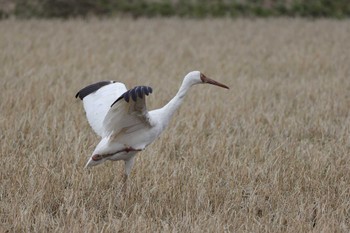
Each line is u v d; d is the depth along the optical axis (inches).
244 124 553.6
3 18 1296.8
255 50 987.9
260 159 468.1
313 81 758.5
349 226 365.7
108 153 386.3
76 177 413.1
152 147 478.6
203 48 990.4
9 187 398.0
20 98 598.9
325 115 589.6
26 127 517.7
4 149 459.5
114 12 1366.9
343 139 513.7
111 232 343.0
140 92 343.0
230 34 1147.9
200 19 1348.4
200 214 367.6
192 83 407.8
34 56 866.1
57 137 495.2
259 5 1460.4
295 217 367.2
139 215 366.6
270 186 414.0
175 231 338.3
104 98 404.8
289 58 914.7
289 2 1491.1
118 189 404.5
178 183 410.0
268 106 622.5
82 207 366.9
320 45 1027.3
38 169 425.7
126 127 377.7
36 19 1270.9
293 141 511.8
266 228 350.0
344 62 885.8
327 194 401.1
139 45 1003.9
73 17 1341.0
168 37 1095.6
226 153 465.4
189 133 517.3
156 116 394.6
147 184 410.9
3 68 768.9
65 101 606.5
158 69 818.2
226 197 394.9
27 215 357.1
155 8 1405.0
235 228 354.0
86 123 539.2
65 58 865.5
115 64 829.2
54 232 339.6
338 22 1331.2
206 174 428.8
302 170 438.3
